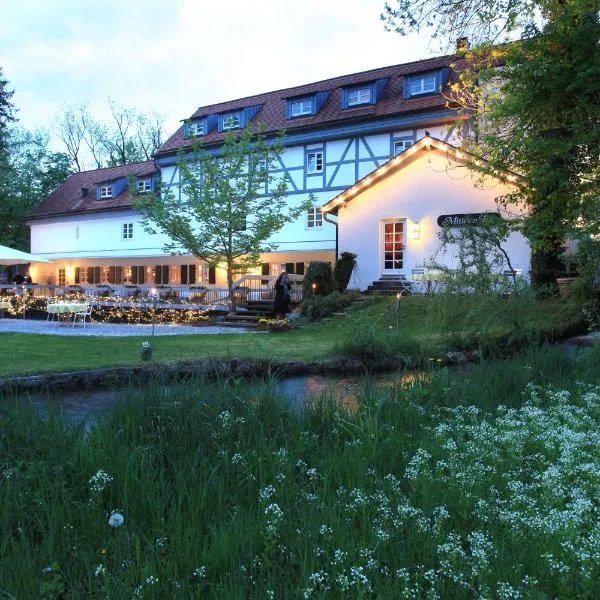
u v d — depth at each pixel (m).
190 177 19.34
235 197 18.81
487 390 5.91
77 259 36.44
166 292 25.14
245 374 8.30
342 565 2.43
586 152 12.24
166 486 3.24
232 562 2.44
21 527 2.75
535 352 7.65
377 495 3.16
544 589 2.35
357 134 24.11
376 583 2.34
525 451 4.25
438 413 5.11
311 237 25.33
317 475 3.51
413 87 23.53
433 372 6.45
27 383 7.04
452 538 2.70
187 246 19.12
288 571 2.47
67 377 7.36
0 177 42.22
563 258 12.72
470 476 3.47
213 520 2.86
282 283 17.81
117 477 3.17
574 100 11.62
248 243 19.00
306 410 4.73
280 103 28.41
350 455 3.62
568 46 11.08
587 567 2.44
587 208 11.04
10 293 26.84
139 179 33.03
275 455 3.66
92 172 39.81
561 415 5.04
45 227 38.19
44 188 48.44
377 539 2.68
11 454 3.55
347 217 20.91
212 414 4.38
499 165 12.95
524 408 5.15
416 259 19.36
